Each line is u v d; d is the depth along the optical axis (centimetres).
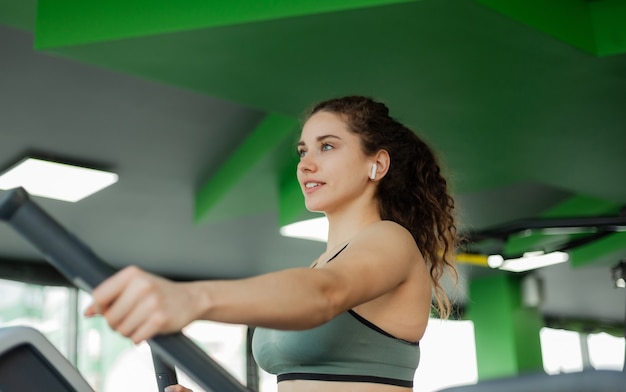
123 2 385
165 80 440
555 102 484
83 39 388
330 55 413
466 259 679
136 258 891
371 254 133
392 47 405
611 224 572
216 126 614
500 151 569
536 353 1041
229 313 88
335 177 169
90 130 591
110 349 931
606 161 598
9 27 462
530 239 906
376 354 149
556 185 655
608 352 1355
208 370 82
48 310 894
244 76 438
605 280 1108
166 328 79
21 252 847
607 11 424
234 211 707
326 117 172
